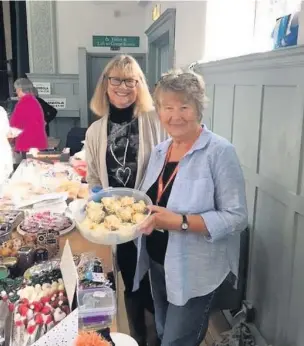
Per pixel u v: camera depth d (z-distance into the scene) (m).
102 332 1.12
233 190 1.38
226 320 2.51
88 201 1.56
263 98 1.90
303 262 1.57
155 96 1.43
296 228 1.62
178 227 1.37
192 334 1.58
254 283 2.10
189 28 3.26
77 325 1.05
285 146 1.68
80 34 6.64
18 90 4.55
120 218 1.38
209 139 1.42
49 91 6.73
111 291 1.25
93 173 2.06
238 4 2.92
